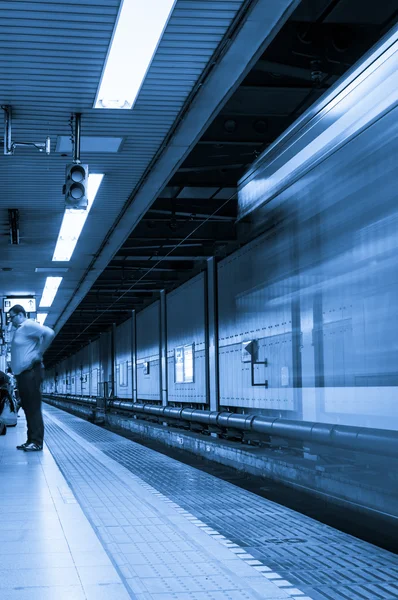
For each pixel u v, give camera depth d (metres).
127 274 26.05
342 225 8.20
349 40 9.76
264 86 11.03
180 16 5.95
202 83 7.25
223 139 12.49
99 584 3.68
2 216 12.62
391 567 4.48
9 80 7.12
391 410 6.87
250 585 3.82
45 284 20.64
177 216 17.05
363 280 7.58
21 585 3.66
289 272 10.45
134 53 6.58
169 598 3.55
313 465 9.35
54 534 4.97
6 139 7.98
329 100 8.69
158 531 5.35
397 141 6.84
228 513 6.66
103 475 8.84
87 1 5.66
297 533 5.66
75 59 6.68
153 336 27.48
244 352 13.02
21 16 5.88
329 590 3.96
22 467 8.90
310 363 9.41
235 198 16.11
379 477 7.45
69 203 7.90
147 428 21.88
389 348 6.92
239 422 13.53
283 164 10.70
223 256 16.53
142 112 8.01
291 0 5.71
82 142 8.94
